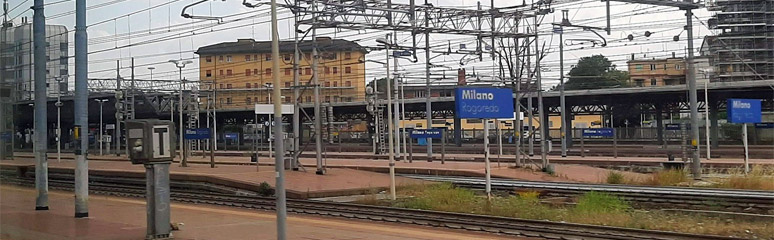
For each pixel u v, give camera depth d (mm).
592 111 72812
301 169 33469
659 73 90625
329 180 30141
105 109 76000
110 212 19719
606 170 38719
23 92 21234
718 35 54344
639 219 19469
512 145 68625
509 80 36875
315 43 31641
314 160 47031
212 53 91375
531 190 26703
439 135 42656
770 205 21312
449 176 34938
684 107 65438
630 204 23031
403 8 31672
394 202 23984
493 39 36500
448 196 23406
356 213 20422
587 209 20734
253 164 41031
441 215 19750
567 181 32344
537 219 19219
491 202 22297
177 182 30516
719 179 32250
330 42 39500
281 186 11867
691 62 34156
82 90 18047
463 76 43812
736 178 28891
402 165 40219
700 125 61750
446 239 15023
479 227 17422
